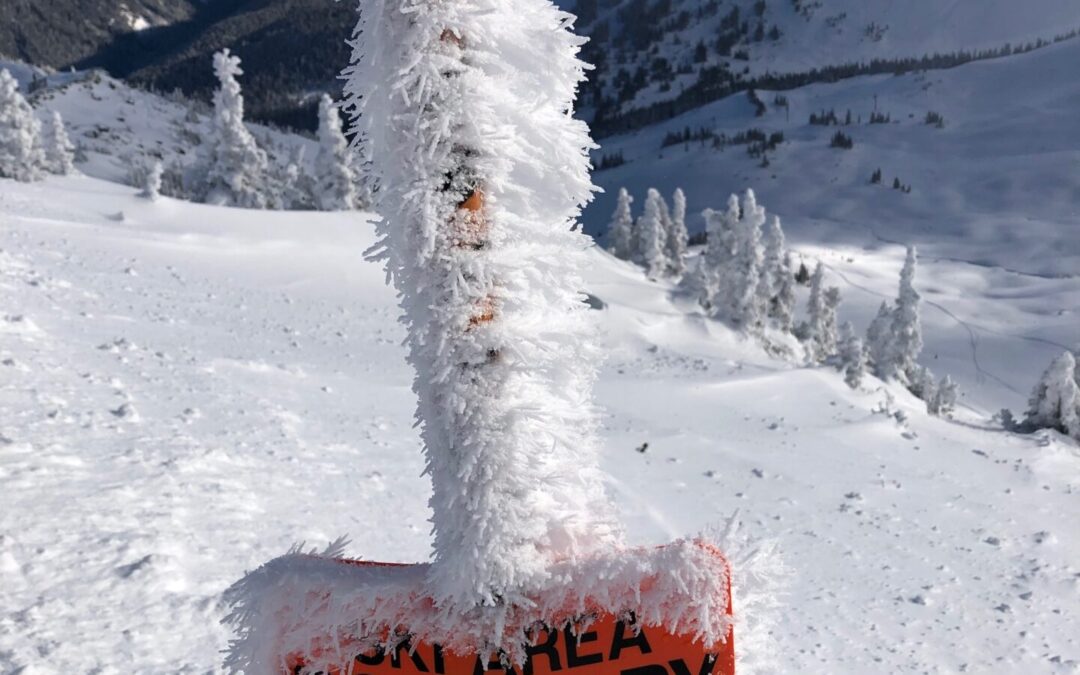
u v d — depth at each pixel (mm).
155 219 35750
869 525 13211
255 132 191000
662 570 1129
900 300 41844
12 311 13336
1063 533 14453
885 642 8469
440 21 1099
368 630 1229
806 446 18750
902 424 22391
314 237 36156
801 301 115000
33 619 4383
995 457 20484
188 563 5527
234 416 10289
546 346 1191
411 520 7930
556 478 1216
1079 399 30062
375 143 1182
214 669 4184
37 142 43594
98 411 8734
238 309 22172
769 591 1230
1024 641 9367
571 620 1169
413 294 1203
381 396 14820
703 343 40031
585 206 1271
